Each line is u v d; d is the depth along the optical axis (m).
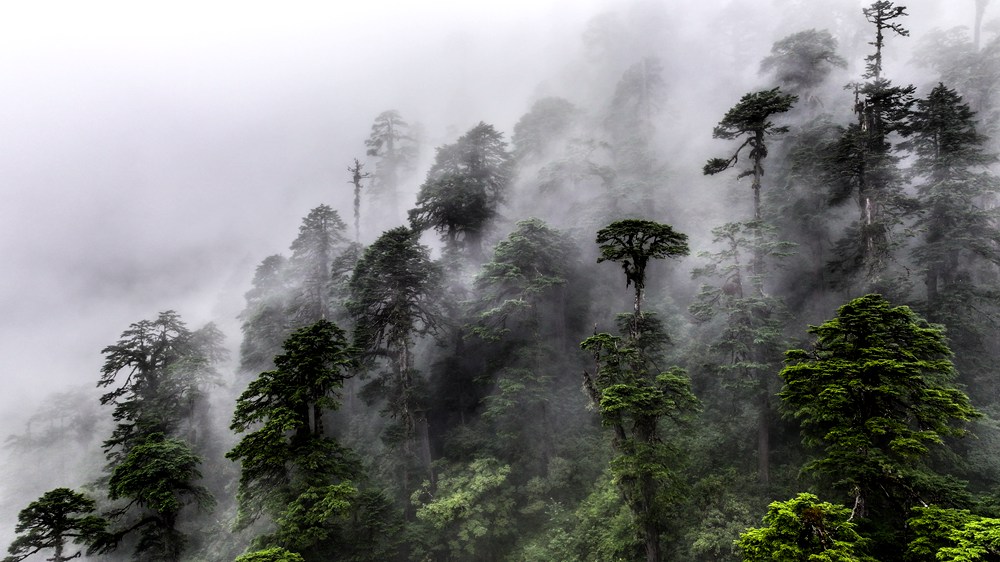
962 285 20.38
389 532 21.20
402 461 26.02
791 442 20.80
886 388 10.95
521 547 23.12
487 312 26.14
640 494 17.17
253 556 15.30
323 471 18.44
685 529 18.61
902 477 11.27
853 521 11.01
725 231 21.16
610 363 17.45
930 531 9.61
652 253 17.42
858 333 12.30
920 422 11.59
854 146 20.55
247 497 18.61
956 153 21.33
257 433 17.44
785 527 9.24
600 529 20.97
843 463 11.86
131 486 18.81
